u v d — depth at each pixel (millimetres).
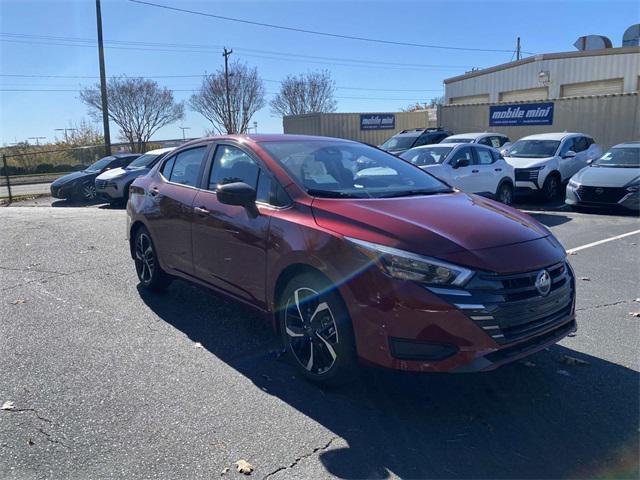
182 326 4785
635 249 7746
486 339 3029
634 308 5215
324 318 3516
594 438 3045
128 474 2730
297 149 4441
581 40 23266
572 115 18562
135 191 5855
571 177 13023
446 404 3430
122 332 4641
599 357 4098
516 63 24969
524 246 3352
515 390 3602
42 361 4043
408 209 3625
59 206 17094
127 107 51344
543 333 3303
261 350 4270
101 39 27031
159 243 5328
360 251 3252
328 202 3705
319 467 2797
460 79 28484
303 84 55750
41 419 3234
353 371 3439
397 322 3088
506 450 2941
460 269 3068
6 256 7633
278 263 3750
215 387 3648
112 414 3295
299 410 3354
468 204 3963
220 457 2873
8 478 2697
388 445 2988
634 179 10641
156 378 3773
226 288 4410
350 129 26438
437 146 11812
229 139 4707
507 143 16594
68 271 6711
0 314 5105
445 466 2807
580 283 6090
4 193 23781
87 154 33844
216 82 50375
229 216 4238
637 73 20812
